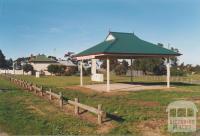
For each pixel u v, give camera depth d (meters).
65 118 14.41
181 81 47.94
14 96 24.38
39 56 105.50
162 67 76.19
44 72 84.00
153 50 31.25
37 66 102.06
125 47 30.55
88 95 25.16
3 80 49.75
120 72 76.81
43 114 15.63
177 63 93.56
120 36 33.28
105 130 11.92
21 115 15.23
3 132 11.55
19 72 89.12
